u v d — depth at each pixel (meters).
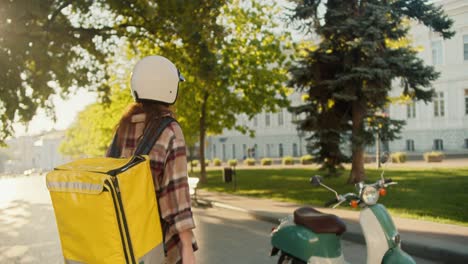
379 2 18.28
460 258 6.35
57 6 15.06
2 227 11.95
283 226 4.96
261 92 24.92
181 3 15.35
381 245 4.38
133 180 1.64
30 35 13.83
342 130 18.44
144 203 1.66
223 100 25.86
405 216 10.04
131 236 1.60
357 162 18.67
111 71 27.55
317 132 18.48
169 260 1.82
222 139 67.88
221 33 17.58
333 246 4.62
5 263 7.52
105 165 1.71
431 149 42.84
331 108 18.88
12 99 14.00
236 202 14.41
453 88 41.22
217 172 38.34
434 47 41.88
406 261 4.26
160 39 18.03
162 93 1.95
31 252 8.36
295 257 4.75
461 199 12.70
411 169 25.92
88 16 16.70
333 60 18.30
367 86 17.53
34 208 17.00
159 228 1.72
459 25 39.56
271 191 17.83
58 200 1.70
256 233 9.51
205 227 10.46
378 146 30.00
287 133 59.81
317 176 4.52
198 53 18.28
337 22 18.16
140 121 1.94
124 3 15.45
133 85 1.97
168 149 1.82
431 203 12.05
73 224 1.67
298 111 19.00
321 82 18.23
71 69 16.16
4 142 15.12
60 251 8.35
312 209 5.02
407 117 44.53
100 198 1.57
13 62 13.54
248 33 24.77
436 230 8.18
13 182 46.94
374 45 16.92
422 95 18.50
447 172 22.80
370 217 4.46
